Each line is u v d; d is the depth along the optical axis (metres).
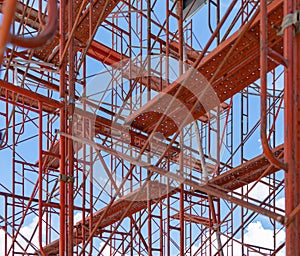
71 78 5.99
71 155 5.73
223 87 6.13
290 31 3.26
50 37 1.61
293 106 3.18
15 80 8.15
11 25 1.47
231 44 5.06
